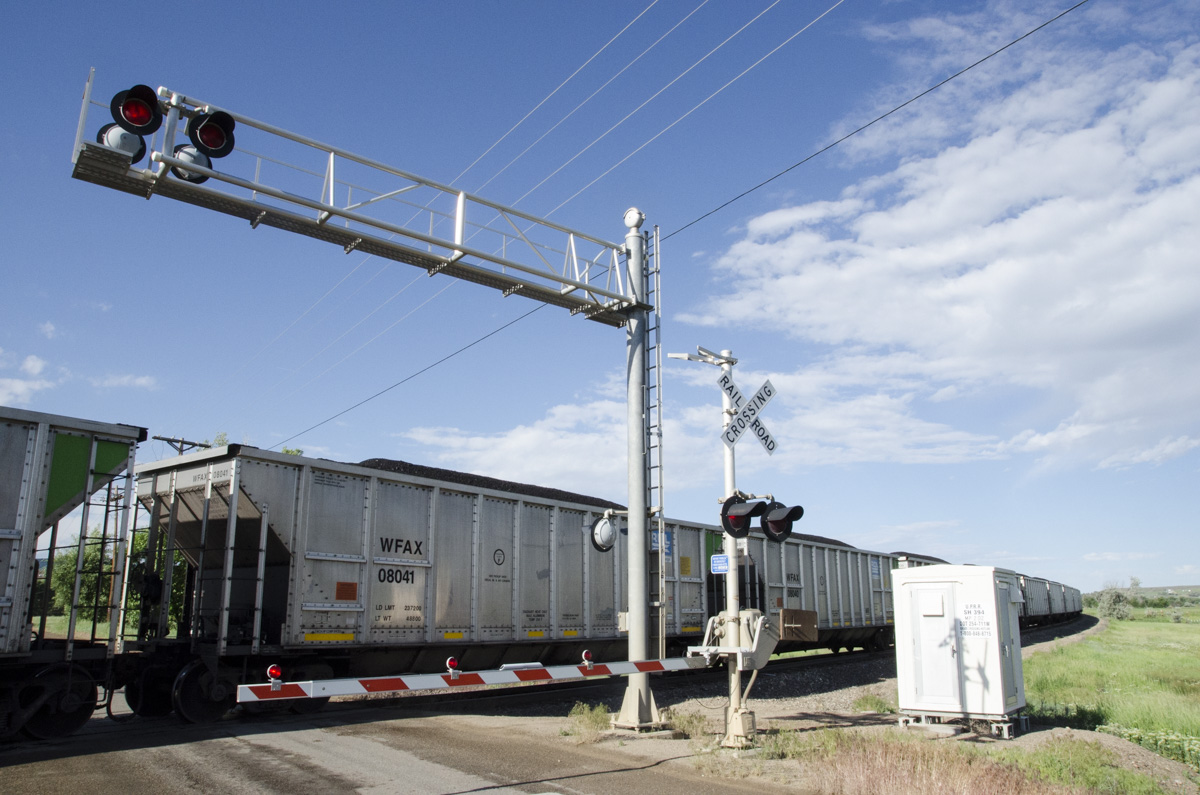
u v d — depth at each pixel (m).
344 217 9.33
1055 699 15.36
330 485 12.31
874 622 26.92
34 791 6.80
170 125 8.41
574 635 15.81
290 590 11.51
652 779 7.64
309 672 12.00
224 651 10.87
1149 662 24.86
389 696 14.02
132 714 11.91
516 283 10.98
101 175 8.21
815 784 7.36
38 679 9.43
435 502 13.73
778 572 21.86
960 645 10.60
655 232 12.27
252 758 8.35
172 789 6.95
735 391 10.31
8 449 9.34
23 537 9.27
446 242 10.17
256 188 8.73
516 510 15.14
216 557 12.80
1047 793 6.76
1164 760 9.58
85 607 10.09
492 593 14.40
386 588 12.76
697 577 19.19
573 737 9.98
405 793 6.91
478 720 11.41
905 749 7.95
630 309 11.90
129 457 10.41
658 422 11.61
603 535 11.83
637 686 10.68
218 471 11.64
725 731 10.53
